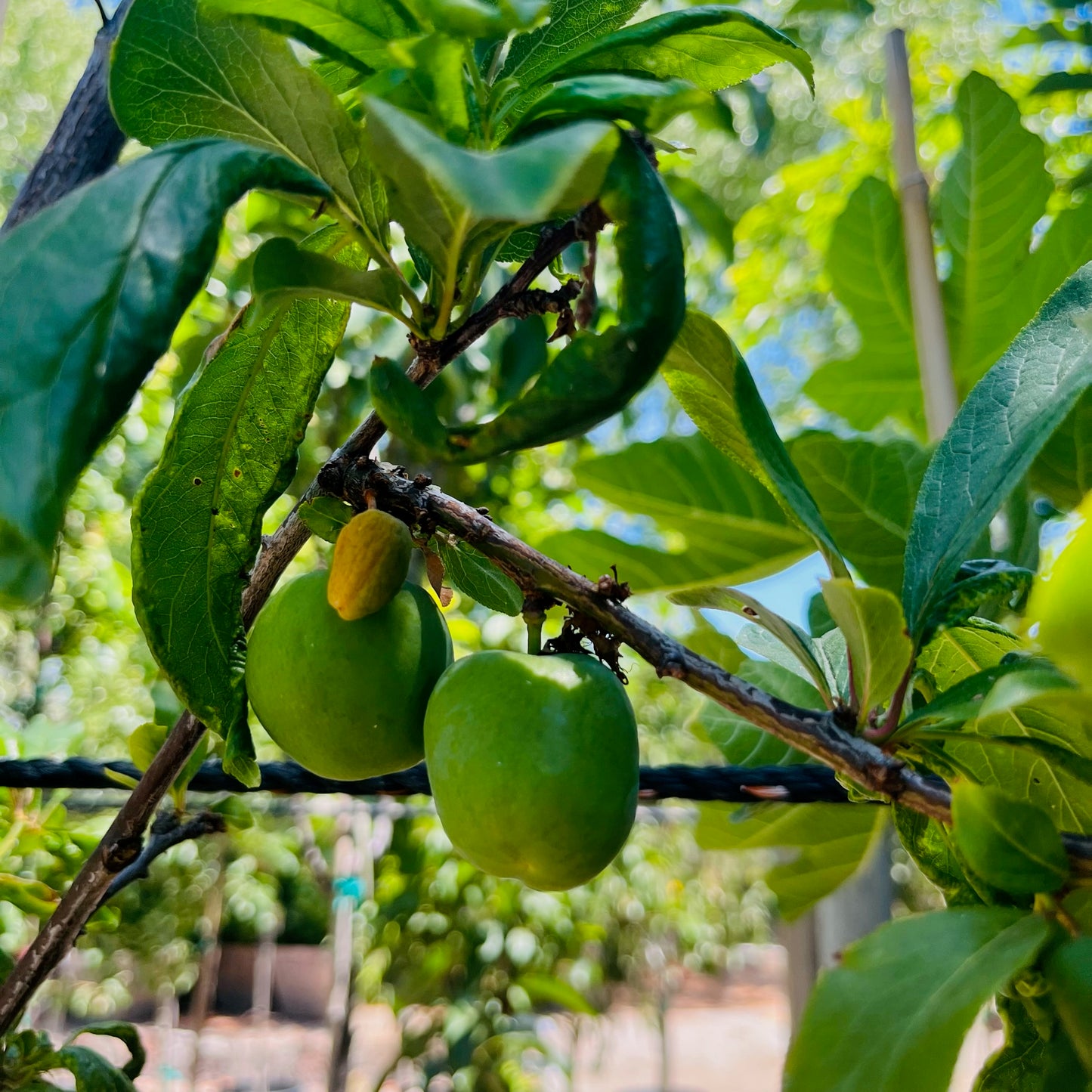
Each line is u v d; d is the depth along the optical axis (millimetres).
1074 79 3846
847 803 1956
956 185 2719
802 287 8867
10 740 2680
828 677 1517
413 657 1439
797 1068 1033
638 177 1073
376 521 1370
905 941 1081
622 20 1380
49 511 764
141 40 1150
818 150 11562
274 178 1046
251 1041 16312
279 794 1966
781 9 6715
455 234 1154
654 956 9109
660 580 1846
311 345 1427
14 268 844
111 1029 2043
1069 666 668
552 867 1283
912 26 9312
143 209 900
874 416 3111
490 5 1073
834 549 1336
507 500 6594
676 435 1727
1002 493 1317
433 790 1344
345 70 1438
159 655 1354
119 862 1605
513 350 4270
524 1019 6359
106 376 817
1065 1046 1149
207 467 1415
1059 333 1419
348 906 6289
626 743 1322
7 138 14820
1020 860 1112
